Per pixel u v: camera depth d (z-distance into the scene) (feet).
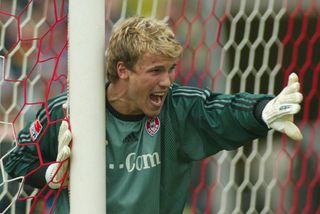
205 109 39.17
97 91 36.65
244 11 56.13
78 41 36.35
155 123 39.55
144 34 36.37
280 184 59.67
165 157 40.16
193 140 39.91
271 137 58.18
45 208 52.21
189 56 56.18
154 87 36.96
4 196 53.42
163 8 55.52
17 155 40.19
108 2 53.98
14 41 55.06
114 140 38.91
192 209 57.31
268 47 56.70
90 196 36.76
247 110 37.22
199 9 55.06
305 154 59.77
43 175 39.27
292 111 34.53
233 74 56.13
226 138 38.91
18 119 53.88
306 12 58.34
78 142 36.63
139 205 39.24
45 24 55.31
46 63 54.95
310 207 60.80
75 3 36.27
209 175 59.11
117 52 37.22
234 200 59.93
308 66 58.80
